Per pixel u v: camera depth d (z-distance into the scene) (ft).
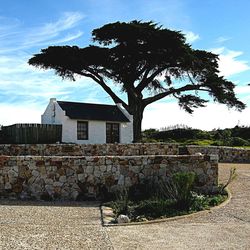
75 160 41.78
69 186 41.52
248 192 42.19
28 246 23.40
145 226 29.17
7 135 101.91
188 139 140.46
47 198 41.16
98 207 36.99
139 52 113.60
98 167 41.98
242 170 60.18
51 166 41.63
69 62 115.55
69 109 107.14
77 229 27.86
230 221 30.50
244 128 143.33
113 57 116.26
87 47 115.75
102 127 110.63
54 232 26.86
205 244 24.38
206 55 123.54
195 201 36.06
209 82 123.44
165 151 81.66
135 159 42.75
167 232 27.30
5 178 41.52
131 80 121.49
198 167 43.27
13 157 41.68
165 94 129.70
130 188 41.91
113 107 118.01
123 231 27.50
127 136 115.55
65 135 103.76
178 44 111.96
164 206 34.96
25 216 32.22
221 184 45.29
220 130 149.18
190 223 30.07
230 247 23.76
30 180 41.47
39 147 69.21
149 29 112.47
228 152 82.07
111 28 112.37
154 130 158.61
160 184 42.50
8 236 25.59
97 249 23.12
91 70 121.19
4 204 37.99
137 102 124.77
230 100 127.03
